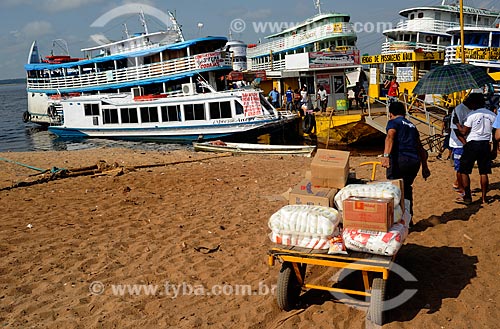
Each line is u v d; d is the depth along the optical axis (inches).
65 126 1216.8
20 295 220.5
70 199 403.2
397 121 245.1
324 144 986.1
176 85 1189.1
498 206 311.0
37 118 1571.1
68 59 1621.6
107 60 1277.1
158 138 1066.7
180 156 695.1
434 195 353.1
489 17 1416.1
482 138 303.7
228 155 686.5
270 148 695.7
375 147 947.3
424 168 256.5
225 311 198.2
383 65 1416.1
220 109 971.9
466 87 369.1
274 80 1408.7
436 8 1362.0
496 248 242.7
